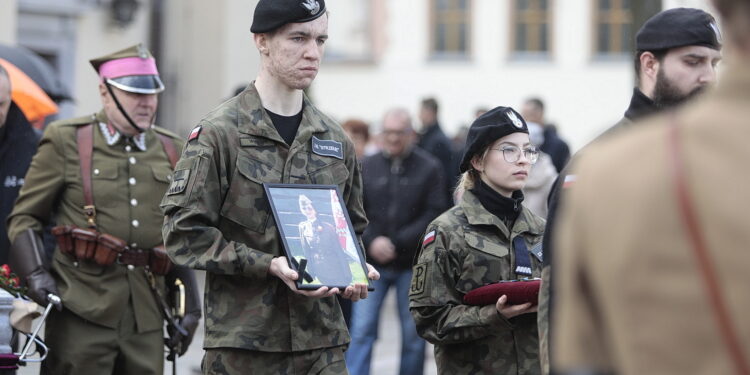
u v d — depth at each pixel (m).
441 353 10.18
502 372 9.88
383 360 21.83
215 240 9.01
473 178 10.40
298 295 9.27
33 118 18.95
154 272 11.81
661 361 3.69
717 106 3.80
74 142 11.75
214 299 9.30
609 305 3.80
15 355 10.34
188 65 39.88
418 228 17.67
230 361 9.20
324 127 9.72
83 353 11.47
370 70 90.50
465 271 9.98
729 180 3.66
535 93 90.06
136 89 11.73
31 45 33.19
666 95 7.80
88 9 34.47
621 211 3.77
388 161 18.00
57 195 11.73
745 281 3.59
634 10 24.12
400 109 18.08
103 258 11.50
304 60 9.30
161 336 11.95
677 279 3.68
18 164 13.42
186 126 39.88
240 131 9.27
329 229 9.24
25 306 10.67
